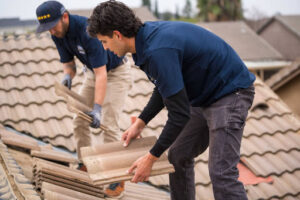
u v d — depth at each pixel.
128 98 5.46
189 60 2.04
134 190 3.54
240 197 2.11
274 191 4.57
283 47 30.72
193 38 2.05
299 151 5.30
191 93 2.21
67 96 2.82
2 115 4.67
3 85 5.25
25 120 4.68
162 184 4.08
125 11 1.93
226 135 2.14
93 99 3.40
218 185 2.13
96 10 1.96
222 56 2.14
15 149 3.28
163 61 1.87
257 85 6.77
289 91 11.31
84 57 3.01
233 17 31.23
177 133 1.97
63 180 2.72
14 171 2.43
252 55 24.31
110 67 3.14
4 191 2.04
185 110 1.95
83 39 2.83
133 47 2.03
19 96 5.09
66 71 3.33
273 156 5.13
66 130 4.63
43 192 2.40
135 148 2.39
